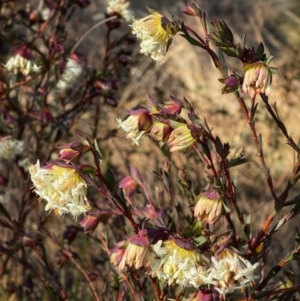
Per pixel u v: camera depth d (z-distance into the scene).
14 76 0.70
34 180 0.39
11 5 0.75
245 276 0.39
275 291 0.45
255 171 0.87
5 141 0.67
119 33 1.26
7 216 0.56
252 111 0.43
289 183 0.44
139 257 0.39
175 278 0.38
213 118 1.00
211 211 0.39
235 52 0.42
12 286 0.64
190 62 1.23
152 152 0.83
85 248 0.66
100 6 1.18
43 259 0.57
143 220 0.43
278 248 0.75
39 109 0.73
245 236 0.44
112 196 0.41
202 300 0.41
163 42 0.43
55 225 0.76
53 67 0.69
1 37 0.69
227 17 1.59
